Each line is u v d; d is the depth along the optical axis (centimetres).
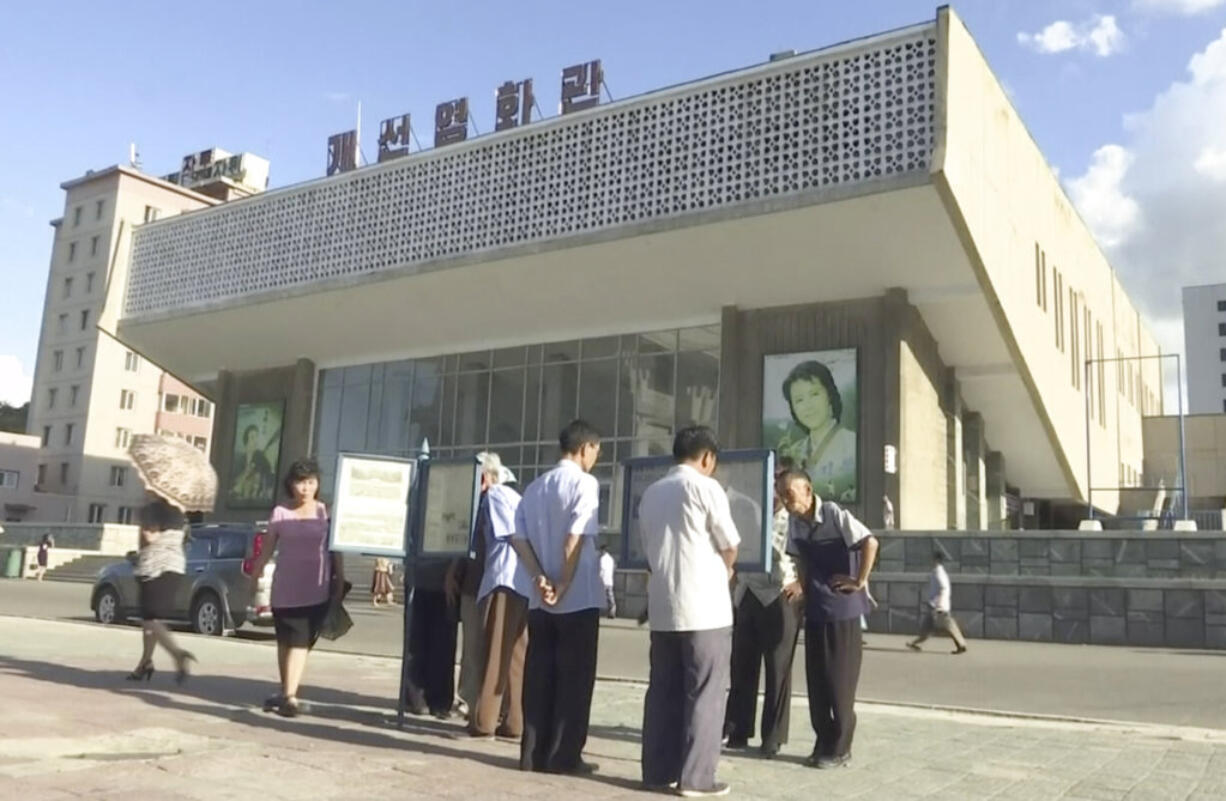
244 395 4012
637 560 647
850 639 626
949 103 2131
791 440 2670
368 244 3058
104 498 6838
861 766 624
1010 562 1983
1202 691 1135
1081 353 3553
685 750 523
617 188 2556
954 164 2144
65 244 7269
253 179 7944
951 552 2047
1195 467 5031
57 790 447
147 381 7131
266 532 727
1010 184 2656
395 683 955
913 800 525
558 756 563
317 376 3806
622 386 3041
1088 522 2420
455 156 2898
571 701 567
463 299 3067
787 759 651
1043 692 1120
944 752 683
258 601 1516
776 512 688
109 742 546
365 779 507
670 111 2505
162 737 571
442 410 3444
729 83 2414
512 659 676
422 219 2939
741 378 2769
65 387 7012
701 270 2642
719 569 550
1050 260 3136
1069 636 1864
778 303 2731
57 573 3606
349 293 3155
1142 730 830
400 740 641
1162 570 1841
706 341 2892
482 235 2791
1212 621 1748
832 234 2369
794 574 677
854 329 2636
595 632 580
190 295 3559
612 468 3009
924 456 2662
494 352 3353
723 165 2394
